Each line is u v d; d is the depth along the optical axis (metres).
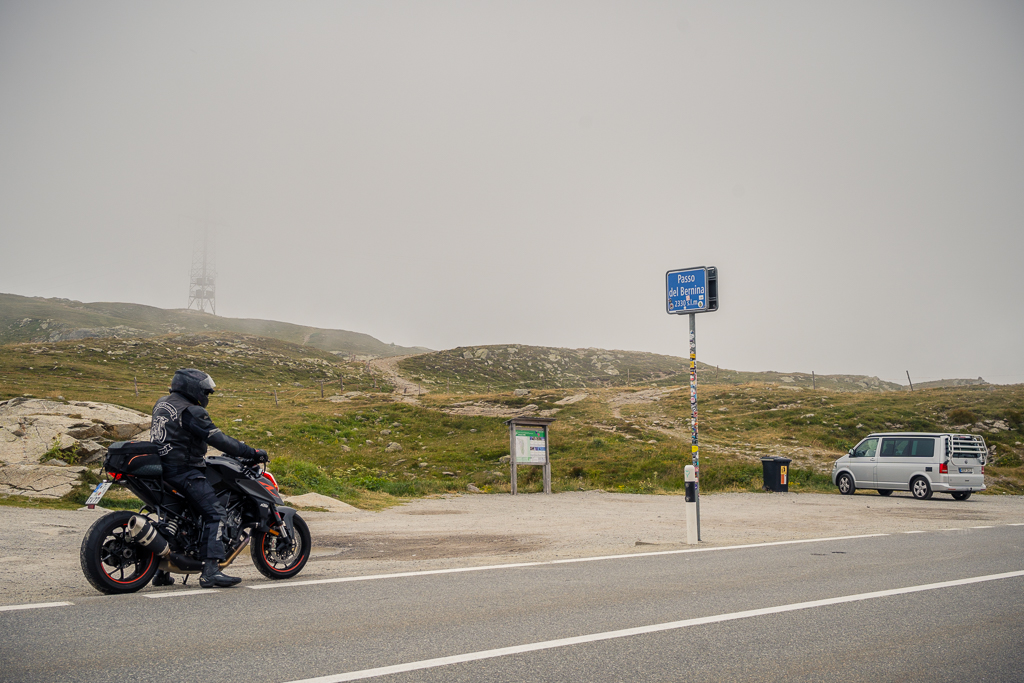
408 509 17.03
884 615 5.57
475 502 19.64
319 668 4.05
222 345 105.69
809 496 22.89
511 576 7.30
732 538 11.18
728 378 105.56
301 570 7.52
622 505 18.97
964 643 4.78
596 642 4.71
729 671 4.11
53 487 14.02
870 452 23.41
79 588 6.45
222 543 6.54
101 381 65.44
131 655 4.25
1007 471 27.45
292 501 15.70
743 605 5.90
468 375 117.44
